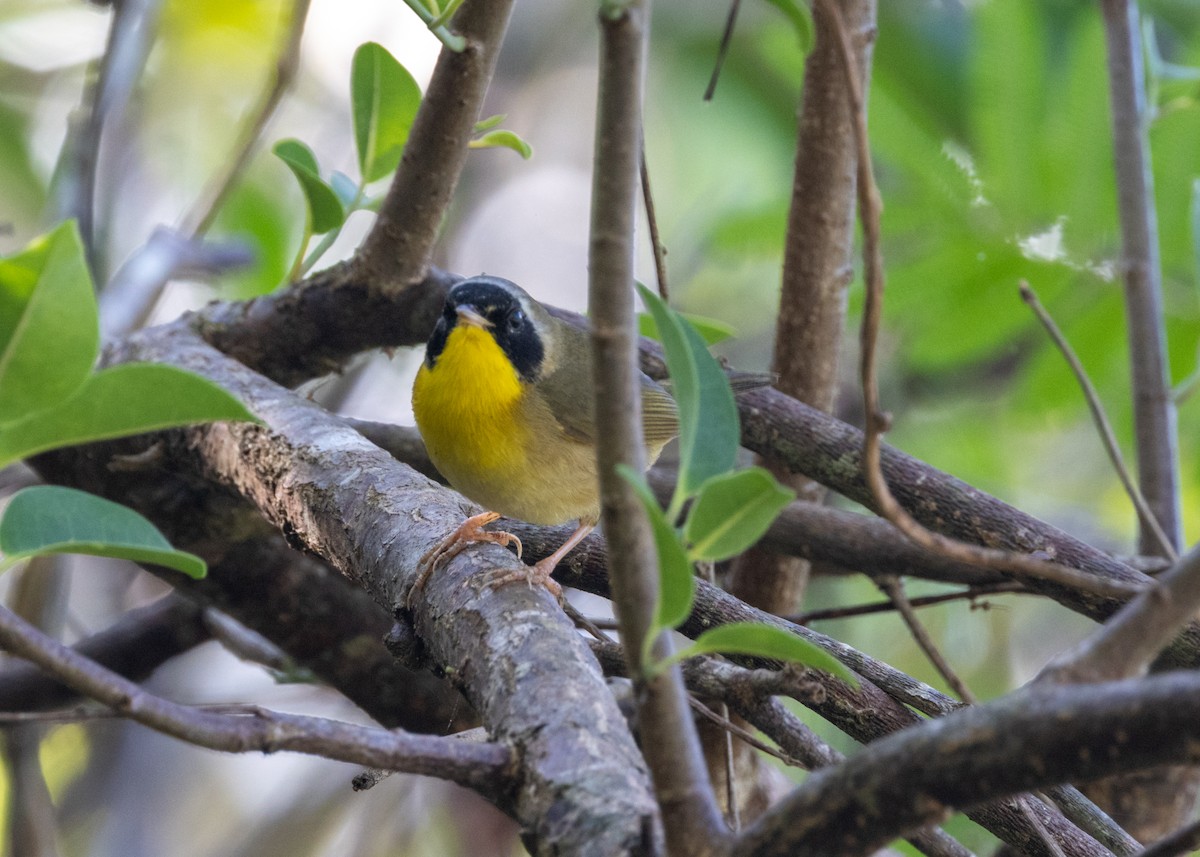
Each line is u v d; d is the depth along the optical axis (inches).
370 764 156.9
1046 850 245.4
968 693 326.0
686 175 633.6
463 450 350.6
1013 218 414.6
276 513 295.1
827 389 392.5
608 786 161.5
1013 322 430.0
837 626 542.3
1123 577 292.4
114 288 435.2
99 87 425.7
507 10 295.9
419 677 384.5
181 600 413.1
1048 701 127.5
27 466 378.0
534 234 633.0
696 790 143.6
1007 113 412.5
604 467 139.9
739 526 146.4
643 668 141.9
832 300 378.9
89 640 410.0
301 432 303.4
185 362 344.8
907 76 542.6
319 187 342.3
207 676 533.0
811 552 366.9
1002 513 311.9
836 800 135.1
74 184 424.2
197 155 614.9
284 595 373.4
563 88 660.7
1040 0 494.3
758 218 458.9
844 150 358.6
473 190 637.3
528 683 189.0
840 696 263.3
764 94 620.1
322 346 371.9
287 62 443.2
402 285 354.3
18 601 388.8
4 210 590.9
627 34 135.1
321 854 493.7
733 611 277.4
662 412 391.9
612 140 136.5
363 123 355.3
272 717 149.9
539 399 351.6
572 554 344.5
